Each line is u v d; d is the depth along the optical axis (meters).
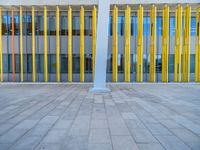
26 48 24.62
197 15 23.02
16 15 24.58
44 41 23.69
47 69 24.45
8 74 24.97
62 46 24.73
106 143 5.34
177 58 23.03
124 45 23.91
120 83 22.20
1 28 24.02
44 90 16.91
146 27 24.36
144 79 24.41
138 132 6.22
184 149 4.96
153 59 23.05
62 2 22.64
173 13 24.41
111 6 22.95
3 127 6.72
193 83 21.98
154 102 11.41
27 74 24.84
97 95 14.02
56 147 5.09
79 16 24.66
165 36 22.91
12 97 13.23
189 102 11.45
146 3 22.31
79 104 10.73
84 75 24.64
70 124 7.04
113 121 7.43
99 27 15.28
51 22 24.73
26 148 5.03
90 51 24.62
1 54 23.75
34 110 9.30
